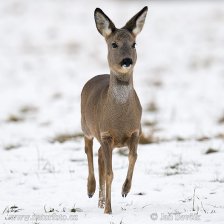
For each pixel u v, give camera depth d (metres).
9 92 24.45
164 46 34.38
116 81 8.54
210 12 44.94
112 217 8.06
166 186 10.12
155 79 26.08
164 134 15.46
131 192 9.81
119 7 47.47
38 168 11.82
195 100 21.56
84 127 9.99
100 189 9.10
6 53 33.06
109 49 8.80
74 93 23.66
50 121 18.30
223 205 8.70
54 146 14.12
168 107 20.22
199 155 12.55
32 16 43.53
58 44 35.56
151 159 12.32
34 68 29.59
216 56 31.02
